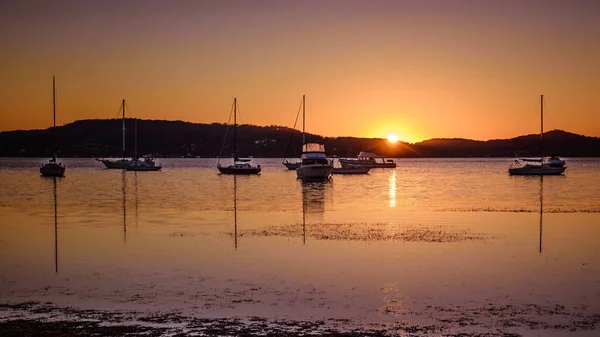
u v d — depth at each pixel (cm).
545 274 2281
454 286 2091
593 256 2656
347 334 1541
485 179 11194
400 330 1585
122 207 5184
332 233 3381
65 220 4109
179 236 3278
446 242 3041
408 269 2366
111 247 2911
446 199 6231
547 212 4678
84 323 1628
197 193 7144
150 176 12150
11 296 1956
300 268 2384
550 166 12606
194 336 1514
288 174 13350
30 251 2805
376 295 1966
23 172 13800
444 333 1562
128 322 1641
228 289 2045
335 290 2031
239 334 1532
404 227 3656
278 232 3431
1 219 4184
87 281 2170
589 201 5919
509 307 1819
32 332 1536
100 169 16162
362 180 10856
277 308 1805
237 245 2952
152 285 2105
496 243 3009
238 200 6041
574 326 1627
